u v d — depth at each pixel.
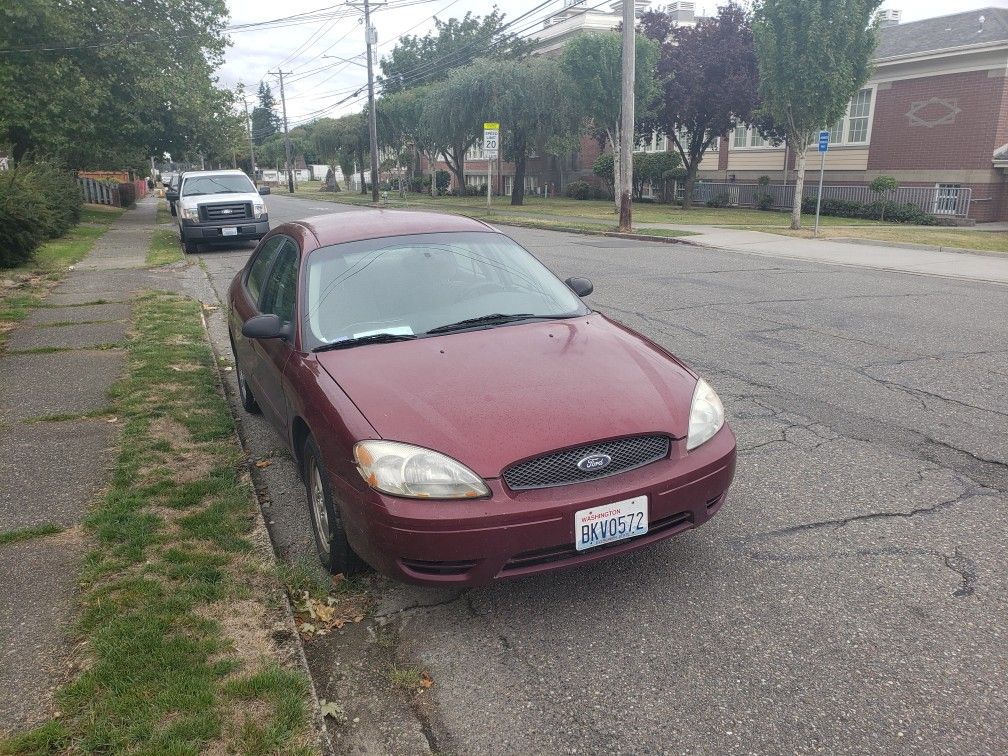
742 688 2.81
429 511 2.94
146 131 27.41
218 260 16.30
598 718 2.69
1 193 13.88
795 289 11.32
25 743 2.45
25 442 5.13
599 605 3.37
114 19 25.81
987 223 25.12
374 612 3.37
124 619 3.08
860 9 19.95
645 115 32.09
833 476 4.61
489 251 4.70
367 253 4.46
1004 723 2.60
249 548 3.72
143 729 2.49
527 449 3.03
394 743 2.61
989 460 4.82
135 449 4.96
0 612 3.17
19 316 9.34
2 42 22.56
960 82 25.16
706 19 34.84
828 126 20.98
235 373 7.24
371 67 45.62
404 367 3.56
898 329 8.50
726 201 35.09
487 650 3.09
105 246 18.67
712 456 3.35
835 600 3.35
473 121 36.75
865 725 2.61
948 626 3.14
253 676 2.77
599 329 4.10
